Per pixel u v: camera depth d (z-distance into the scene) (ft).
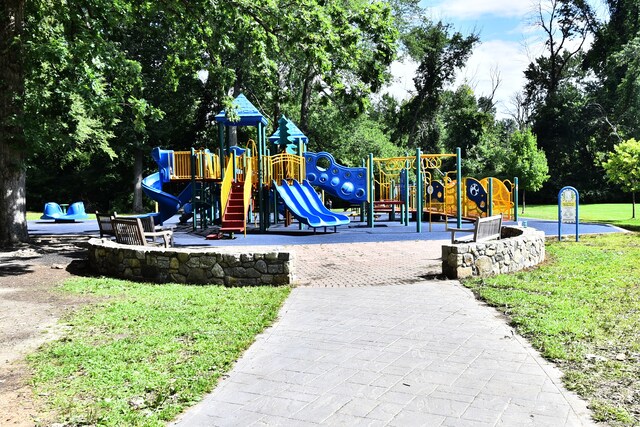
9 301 24.36
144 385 13.83
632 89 139.23
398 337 17.83
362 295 24.67
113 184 139.23
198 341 17.43
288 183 64.08
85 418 12.12
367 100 58.03
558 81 183.93
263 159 62.95
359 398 12.82
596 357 15.20
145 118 116.47
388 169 88.84
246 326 19.17
